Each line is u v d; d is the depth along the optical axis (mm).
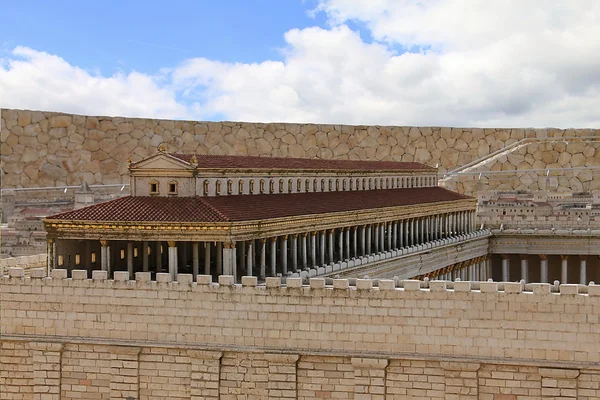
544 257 112312
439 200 97062
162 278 48969
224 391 48469
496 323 45531
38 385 50219
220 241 53438
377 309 46812
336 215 68375
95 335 49781
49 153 135375
